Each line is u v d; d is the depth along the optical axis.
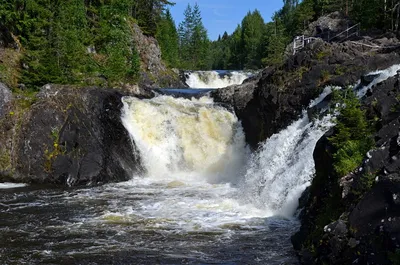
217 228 13.10
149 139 23.77
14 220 14.23
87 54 32.69
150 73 43.06
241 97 24.67
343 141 10.81
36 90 25.55
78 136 21.77
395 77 12.33
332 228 8.39
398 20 33.25
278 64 22.91
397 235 7.00
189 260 10.59
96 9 39.31
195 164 23.73
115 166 21.84
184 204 16.17
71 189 19.53
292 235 12.10
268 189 15.43
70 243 11.91
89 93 23.19
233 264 10.29
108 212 15.15
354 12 42.34
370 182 8.62
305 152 14.67
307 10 62.06
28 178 21.09
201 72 49.50
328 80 18.58
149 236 12.46
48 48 27.05
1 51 26.75
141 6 51.62
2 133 22.00
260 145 21.00
